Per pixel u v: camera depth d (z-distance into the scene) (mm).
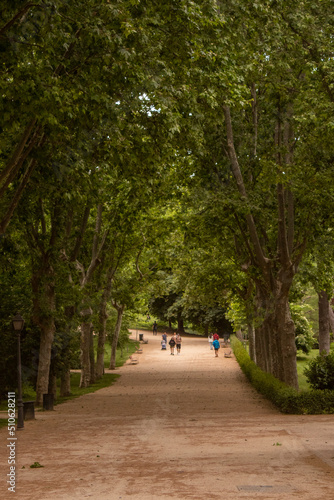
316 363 24094
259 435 13180
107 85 14203
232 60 18031
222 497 6859
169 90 14961
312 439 12062
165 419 18328
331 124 18609
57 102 12883
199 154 22516
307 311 64438
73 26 13875
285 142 22859
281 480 7832
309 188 21312
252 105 24484
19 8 12328
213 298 45594
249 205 22188
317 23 21047
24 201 20453
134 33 13250
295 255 24797
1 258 22578
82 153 16609
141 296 52625
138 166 16469
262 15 19781
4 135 15984
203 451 10992
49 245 24750
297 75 22953
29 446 12406
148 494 7230
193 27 14797
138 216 29078
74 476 8680
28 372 30109
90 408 23672
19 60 12961
